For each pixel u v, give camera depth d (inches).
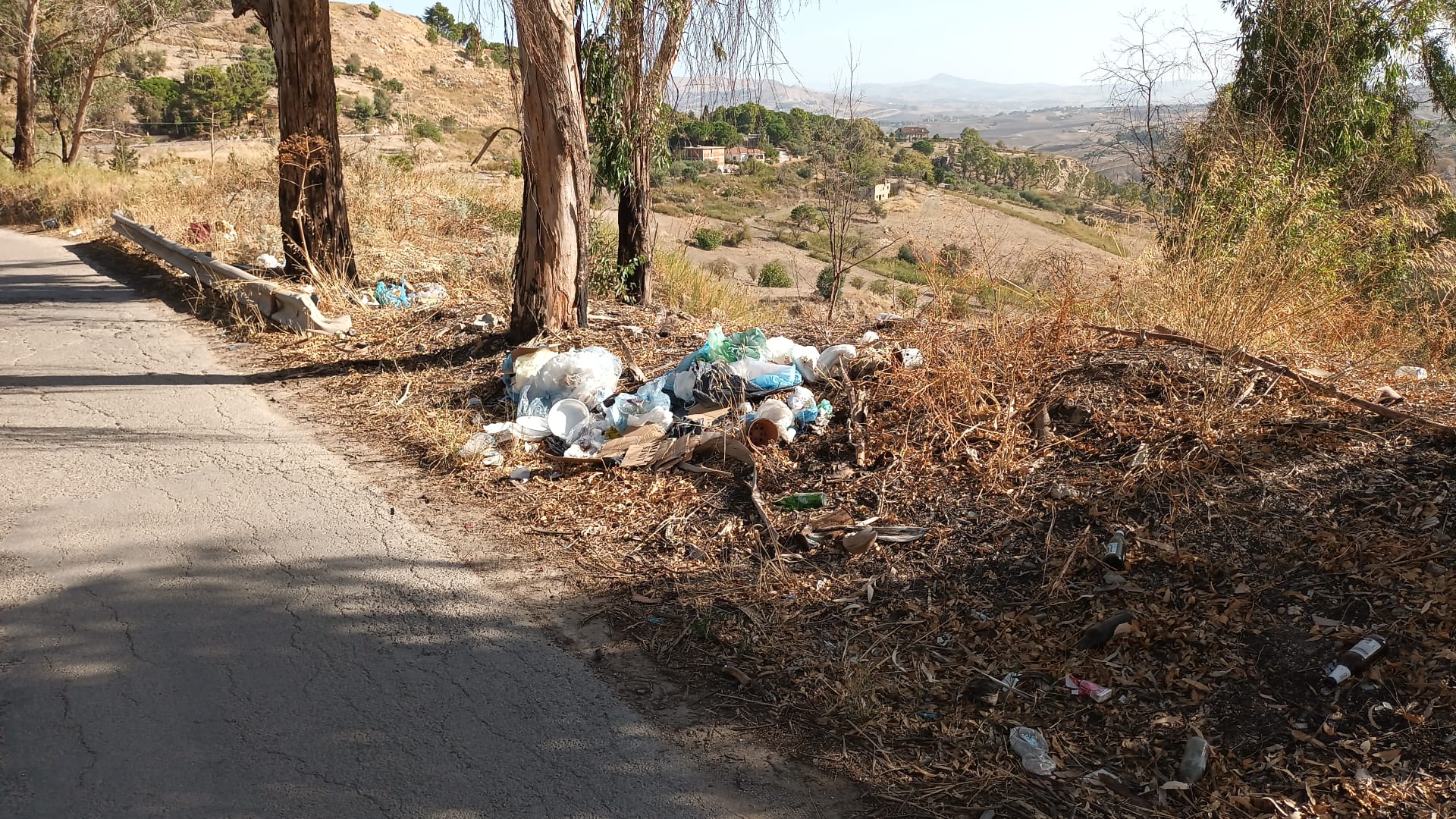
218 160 903.1
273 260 458.9
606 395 263.3
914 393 225.1
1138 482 181.2
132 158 1155.9
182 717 136.3
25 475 226.4
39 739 130.8
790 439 226.2
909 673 148.3
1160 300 259.0
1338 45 399.5
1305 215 283.1
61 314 401.1
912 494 196.7
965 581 168.7
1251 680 135.0
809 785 125.6
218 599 170.2
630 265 433.1
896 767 128.7
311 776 125.0
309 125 405.1
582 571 183.6
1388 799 113.1
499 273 459.2
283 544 193.2
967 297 267.9
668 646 157.8
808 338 290.7
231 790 122.0
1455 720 121.0
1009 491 190.1
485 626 163.3
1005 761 128.6
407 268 460.8
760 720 139.2
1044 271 268.1
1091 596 157.9
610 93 390.6
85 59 1088.2
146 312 405.4
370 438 257.1
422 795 121.9
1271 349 231.5
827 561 180.7
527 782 125.0
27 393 291.7
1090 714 135.6
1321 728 124.9
